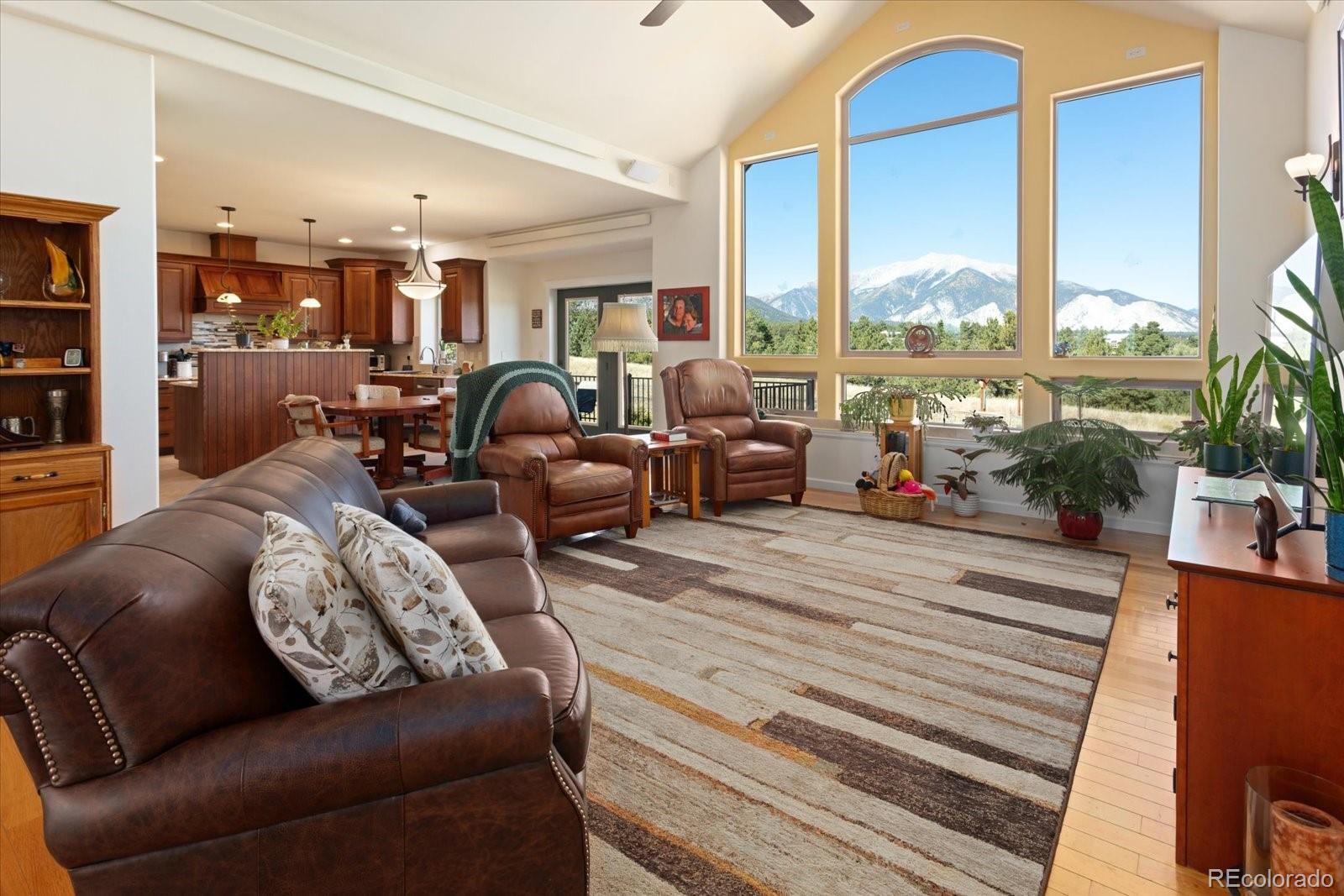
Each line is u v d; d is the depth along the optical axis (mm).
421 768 1144
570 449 4688
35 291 3254
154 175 3508
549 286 9039
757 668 2641
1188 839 1624
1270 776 1489
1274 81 4164
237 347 8008
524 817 1236
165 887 1064
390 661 1267
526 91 5098
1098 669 2641
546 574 3783
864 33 5793
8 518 2912
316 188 6316
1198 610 1593
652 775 1971
